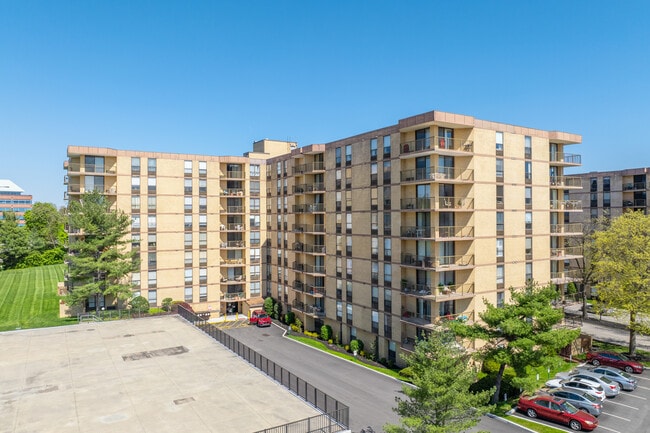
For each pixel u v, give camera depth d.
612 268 43.44
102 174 54.31
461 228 39.22
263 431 19.62
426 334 37.91
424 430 20.72
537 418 30.41
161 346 33.91
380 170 43.44
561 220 49.06
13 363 29.72
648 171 67.88
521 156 42.91
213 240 62.03
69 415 21.73
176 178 59.31
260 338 52.25
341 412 23.44
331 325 51.28
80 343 34.66
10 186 193.12
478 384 34.06
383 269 43.09
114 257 50.91
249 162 64.75
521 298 31.06
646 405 32.25
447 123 37.62
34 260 100.81
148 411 22.17
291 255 59.41
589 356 41.44
